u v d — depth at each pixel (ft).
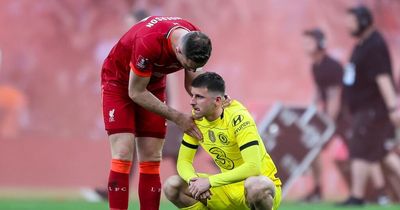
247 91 158.10
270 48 158.92
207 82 67.05
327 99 132.16
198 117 67.77
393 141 117.80
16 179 152.05
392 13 160.25
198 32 64.08
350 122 127.34
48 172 152.76
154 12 158.92
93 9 159.12
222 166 70.69
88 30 159.12
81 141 154.51
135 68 66.18
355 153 116.26
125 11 158.81
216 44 159.22
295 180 130.72
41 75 157.28
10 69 157.17
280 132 119.55
